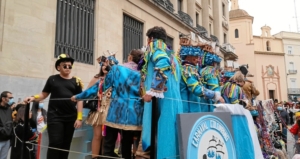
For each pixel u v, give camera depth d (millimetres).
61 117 3533
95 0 10734
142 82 2873
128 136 3152
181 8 21031
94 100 3459
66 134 3576
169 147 2486
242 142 3303
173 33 17125
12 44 7320
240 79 4488
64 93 3623
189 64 3283
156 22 15203
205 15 25203
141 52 3469
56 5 8789
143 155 2725
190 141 2467
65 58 3822
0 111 5074
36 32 7988
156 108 2428
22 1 7680
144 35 13977
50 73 8320
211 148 2725
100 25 10734
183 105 3154
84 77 9656
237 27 47875
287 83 52969
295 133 6656
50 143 3418
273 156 5531
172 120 2568
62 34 9055
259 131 5512
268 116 7172
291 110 14367
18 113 4957
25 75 7562
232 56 29969
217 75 3855
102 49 10727
